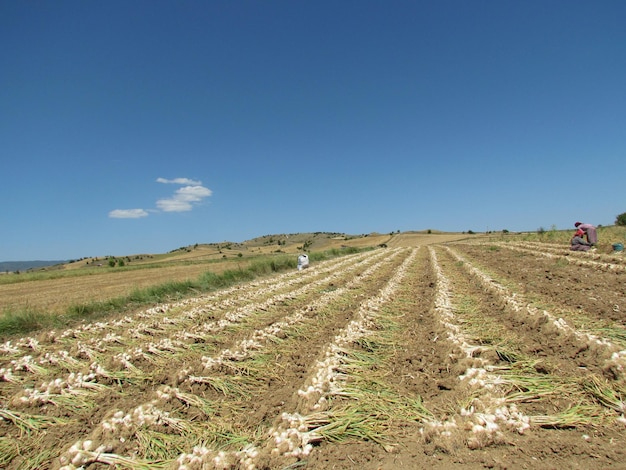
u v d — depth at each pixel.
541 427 4.41
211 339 9.16
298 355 7.66
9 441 4.96
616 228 32.38
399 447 4.31
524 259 20.17
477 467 3.85
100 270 39.00
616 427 4.26
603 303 9.20
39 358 8.35
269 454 4.25
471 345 7.14
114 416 5.24
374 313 10.45
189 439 4.78
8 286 28.38
